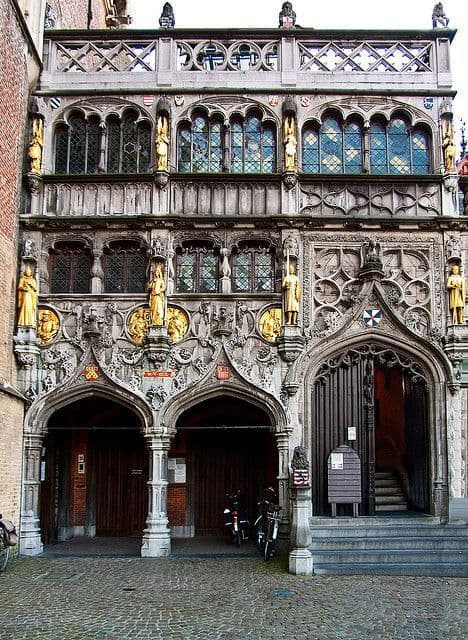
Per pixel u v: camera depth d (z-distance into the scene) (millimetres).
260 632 9859
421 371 17594
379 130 18594
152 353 17047
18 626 10148
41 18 18703
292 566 14055
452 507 16703
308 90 18391
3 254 16297
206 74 18641
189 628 10062
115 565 15133
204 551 17016
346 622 10359
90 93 18422
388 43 18891
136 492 20359
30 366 17125
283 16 19219
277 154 18234
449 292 17562
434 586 12938
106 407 20516
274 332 17344
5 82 16422
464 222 17734
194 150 18422
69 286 17938
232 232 17812
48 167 18203
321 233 17828
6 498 15750
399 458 22641
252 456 20453
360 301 17438
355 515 16844
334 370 17562
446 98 18531
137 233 17797
